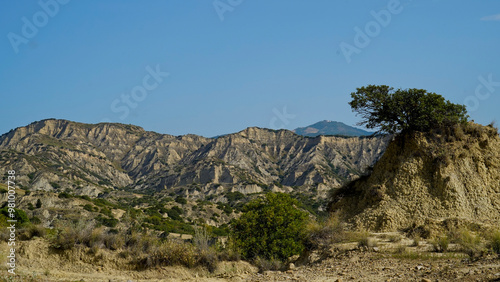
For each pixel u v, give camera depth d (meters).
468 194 25.95
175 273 18.77
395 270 15.91
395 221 25.50
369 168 31.06
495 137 28.59
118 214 101.94
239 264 20.84
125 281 17.11
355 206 29.00
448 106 28.45
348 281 15.06
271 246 24.75
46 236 19.73
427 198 26.11
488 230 22.78
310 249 23.19
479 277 12.66
